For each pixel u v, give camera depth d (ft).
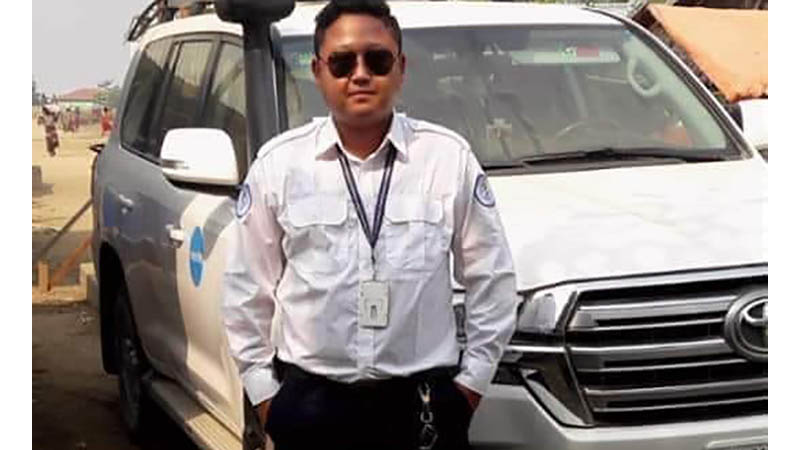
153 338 17.62
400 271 9.21
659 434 10.97
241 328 9.89
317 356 9.35
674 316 11.17
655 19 41.88
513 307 9.80
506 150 14.24
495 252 9.68
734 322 11.19
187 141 13.41
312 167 9.41
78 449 19.86
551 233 11.75
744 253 11.47
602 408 11.05
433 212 9.34
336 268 9.23
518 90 15.03
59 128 181.88
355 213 9.28
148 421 19.04
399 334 9.23
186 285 15.34
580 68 15.64
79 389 24.34
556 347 11.04
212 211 14.65
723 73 38.83
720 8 50.11
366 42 9.17
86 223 59.88
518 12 16.57
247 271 9.77
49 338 29.91
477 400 9.70
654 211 12.31
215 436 14.65
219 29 16.67
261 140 13.56
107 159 20.39
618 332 11.10
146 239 17.20
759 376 11.30
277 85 14.10
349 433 9.43
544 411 11.00
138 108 19.85
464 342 10.49
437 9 16.49
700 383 11.19
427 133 9.52
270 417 9.66
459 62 15.21
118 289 19.77
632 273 11.20
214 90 16.24
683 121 15.33
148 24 21.38
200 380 15.28
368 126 9.30
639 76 15.79
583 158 14.29
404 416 9.39
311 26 15.19
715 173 13.88
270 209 9.55
